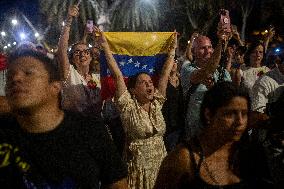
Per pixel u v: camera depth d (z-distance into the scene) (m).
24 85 2.73
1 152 2.70
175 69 9.12
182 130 6.40
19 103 2.73
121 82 5.83
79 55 7.20
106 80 6.99
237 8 28.72
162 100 6.10
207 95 3.28
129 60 7.32
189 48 8.91
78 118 2.90
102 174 2.99
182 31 30.89
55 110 2.83
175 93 7.23
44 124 2.79
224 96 3.18
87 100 6.88
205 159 3.22
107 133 2.98
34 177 2.71
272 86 6.57
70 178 2.76
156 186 3.32
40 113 2.78
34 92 2.74
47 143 2.76
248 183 3.24
